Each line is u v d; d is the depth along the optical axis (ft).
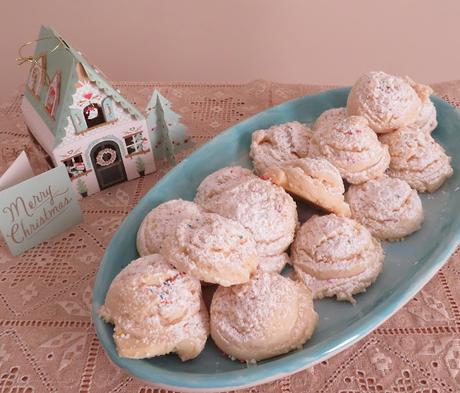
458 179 1.41
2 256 1.35
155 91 1.49
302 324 1.11
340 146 1.36
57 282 1.29
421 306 1.21
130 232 1.28
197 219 1.18
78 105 1.36
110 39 2.36
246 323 1.08
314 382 1.10
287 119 1.59
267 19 2.30
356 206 1.33
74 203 1.38
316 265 1.20
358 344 1.15
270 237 1.23
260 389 1.09
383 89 1.44
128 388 1.11
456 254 1.30
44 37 1.49
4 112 1.75
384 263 1.26
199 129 1.67
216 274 1.09
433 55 2.42
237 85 1.83
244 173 1.39
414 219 1.30
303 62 2.46
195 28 2.32
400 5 2.26
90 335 1.19
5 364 1.15
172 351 1.09
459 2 2.25
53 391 1.11
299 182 1.27
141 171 1.53
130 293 1.08
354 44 2.39
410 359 1.12
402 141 1.41
